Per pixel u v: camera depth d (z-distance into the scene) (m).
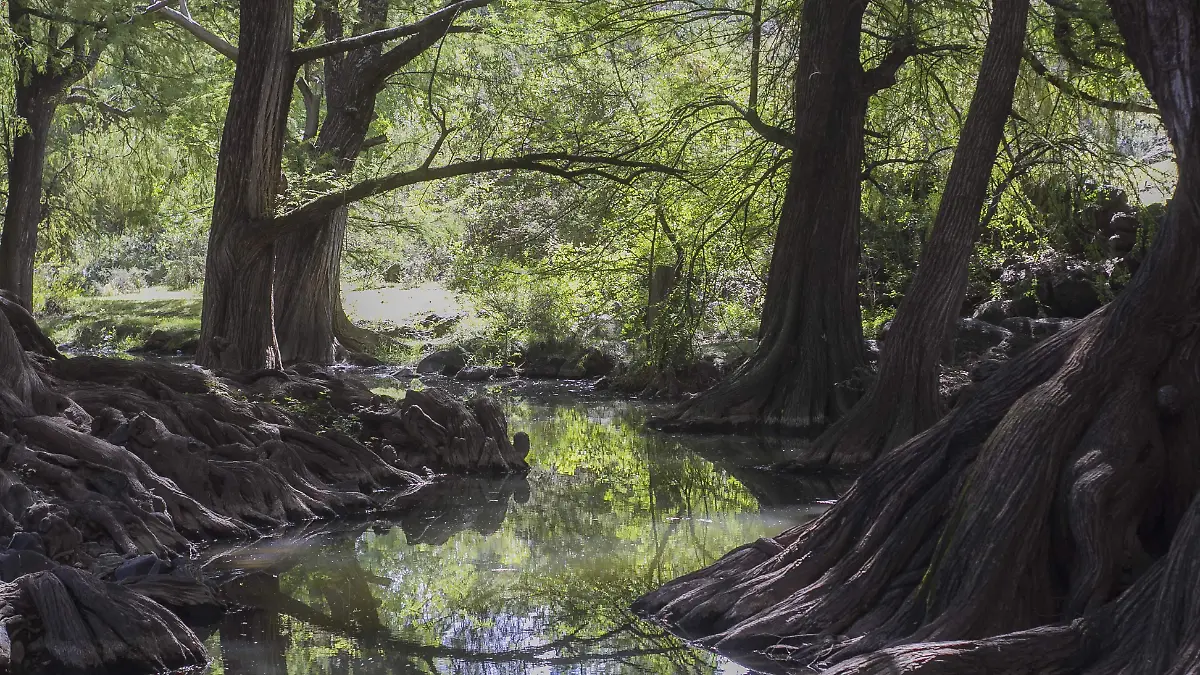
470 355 27.55
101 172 32.59
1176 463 6.86
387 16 24.78
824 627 7.28
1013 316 24.38
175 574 8.51
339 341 29.11
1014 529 6.66
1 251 27.20
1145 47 7.00
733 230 23.91
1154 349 7.00
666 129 21.47
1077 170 21.34
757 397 18.77
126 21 22.20
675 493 13.19
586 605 8.57
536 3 22.02
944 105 22.56
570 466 15.13
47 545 8.94
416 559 9.99
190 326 32.53
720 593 8.02
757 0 20.69
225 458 12.00
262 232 17.62
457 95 23.09
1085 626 6.19
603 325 27.59
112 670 6.95
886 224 24.67
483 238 29.06
